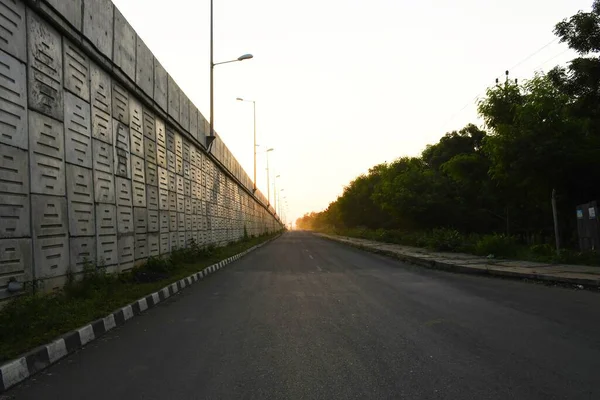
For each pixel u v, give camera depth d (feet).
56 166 27.45
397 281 44.11
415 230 115.34
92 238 32.32
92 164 32.76
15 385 15.53
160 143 50.98
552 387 14.79
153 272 41.63
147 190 45.70
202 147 72.90
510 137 56.18
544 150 52.21
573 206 64.18
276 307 30.07
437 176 107.34
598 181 54.95
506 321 24.94
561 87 54.19
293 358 18.37
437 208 100.78
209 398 14.25
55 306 23.89
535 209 85.10
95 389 15.14
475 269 49.57
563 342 20.39
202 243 73.82
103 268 33.53
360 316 26.78
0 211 21.84
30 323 20.65
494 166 63.87
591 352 18.76
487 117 65.00
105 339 21.85
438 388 14.80
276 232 303.07
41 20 26.25
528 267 47.93
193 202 67.67
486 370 16.57
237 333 22.80
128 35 39.96
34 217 24.81
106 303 27.14
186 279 41.86
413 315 26.96
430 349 19.48
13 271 22.68
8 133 22.68
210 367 17.35
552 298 32.32
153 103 47.19
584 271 42.63
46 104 26.53
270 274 51.52
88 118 32.35
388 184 114.93
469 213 100.94
